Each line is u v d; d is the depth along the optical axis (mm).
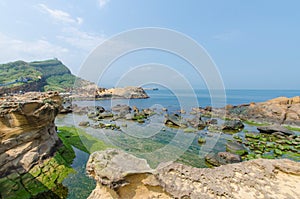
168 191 5809
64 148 13570
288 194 5793
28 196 8383
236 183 6195
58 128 20531
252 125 28688
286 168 6758
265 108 33750
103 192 5992
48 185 9344
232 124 24844
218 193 5750
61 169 10844
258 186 6117
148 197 5859
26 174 9352
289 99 34562
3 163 8844
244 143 18859
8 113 9539
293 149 16984
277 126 24219
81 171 11094
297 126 27641
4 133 9258
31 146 10555
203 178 6309
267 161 7238
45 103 11914
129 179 5832
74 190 9375
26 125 10367
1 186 8266
